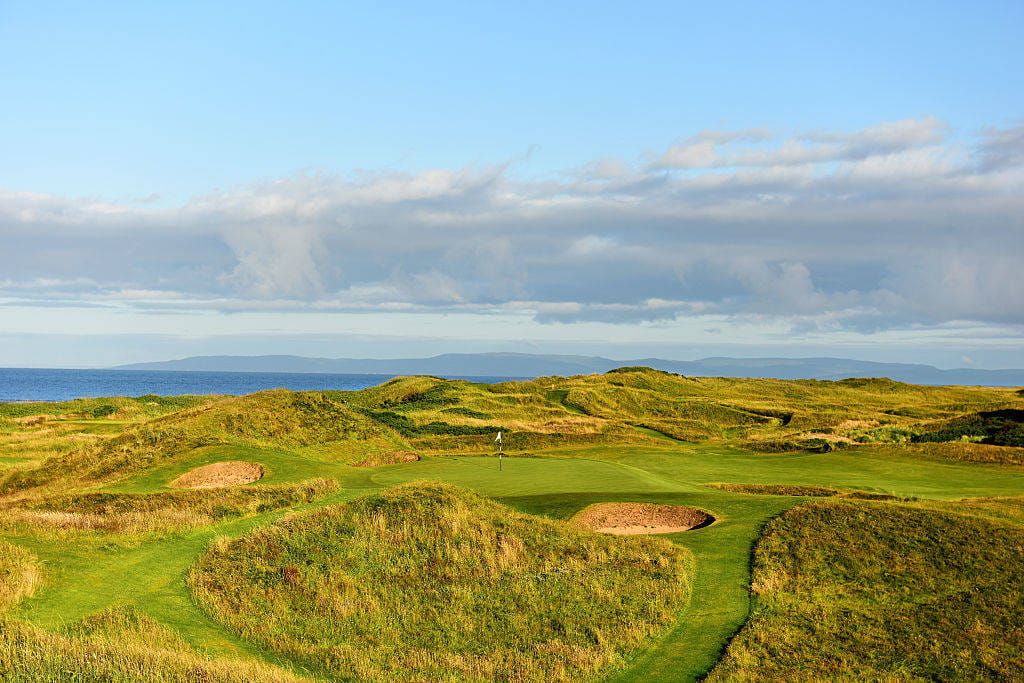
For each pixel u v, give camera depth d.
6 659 12.11
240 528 23.34
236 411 46.69
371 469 36.19
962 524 21.39
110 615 15.54
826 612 16.92
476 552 20.77
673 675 14.35
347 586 18.75
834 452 42.84
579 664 14.91
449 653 15.66
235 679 12.54
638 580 18.98
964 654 14.74
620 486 29.83
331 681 14.11
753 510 24.69
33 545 19.67
